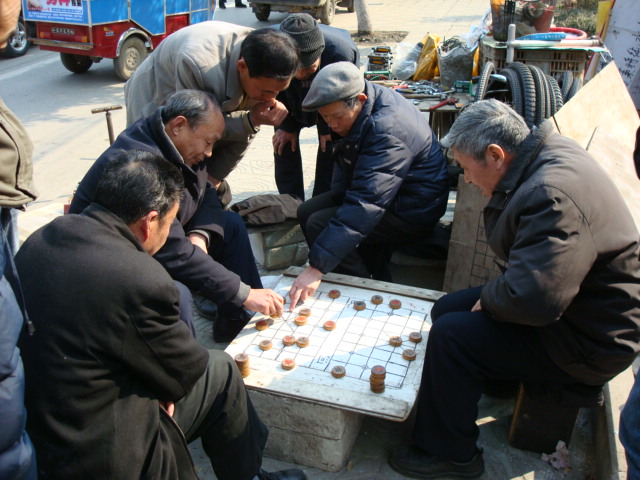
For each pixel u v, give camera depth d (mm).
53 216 4070
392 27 12680
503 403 2814
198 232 2955
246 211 3746
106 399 1664
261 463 2336
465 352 2219
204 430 2145
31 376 1619
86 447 1634
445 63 5250
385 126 2979
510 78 3748
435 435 2342
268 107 3188
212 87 3105
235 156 3441
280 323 2764
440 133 5188
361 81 2961
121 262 1668
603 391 2576
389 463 2488
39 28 8758
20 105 8047
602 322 2057
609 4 6055
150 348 1698
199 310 3527
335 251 2910
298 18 3621
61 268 1650
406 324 2748
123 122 7262
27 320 1566
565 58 4383
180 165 2646
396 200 3330
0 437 1411
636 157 2361
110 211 1754
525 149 2125
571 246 1917
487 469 2463
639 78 5859
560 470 2453
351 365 2486
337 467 2445
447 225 3986
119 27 8766
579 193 1957
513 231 2107
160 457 1771
